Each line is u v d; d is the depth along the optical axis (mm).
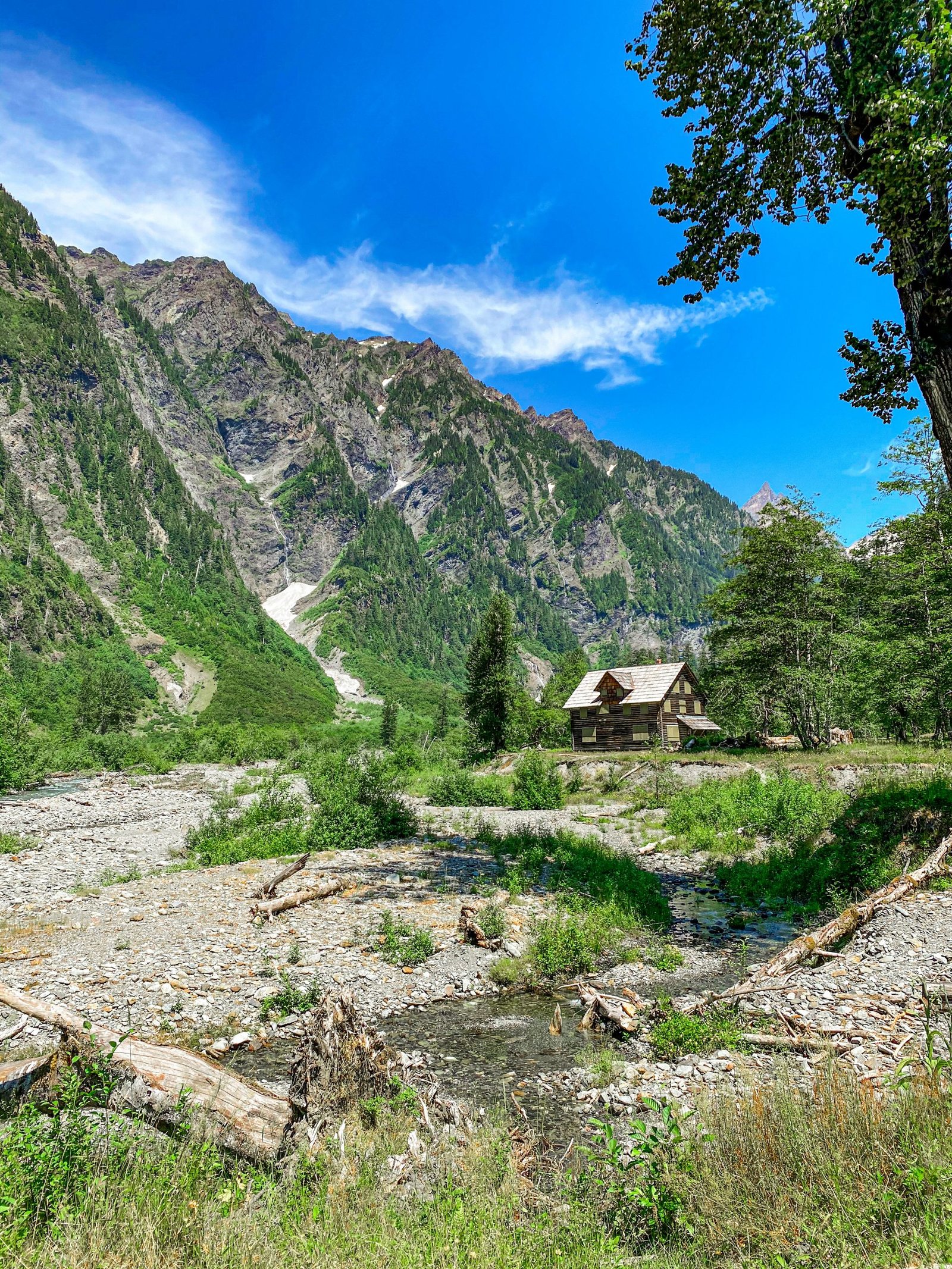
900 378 11398
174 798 35625
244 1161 4680
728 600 37812
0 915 12734
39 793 37469
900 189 8922
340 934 12125
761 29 10594
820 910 13367
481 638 53594
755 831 21000
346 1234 3582
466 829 22719
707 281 13258
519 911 13469
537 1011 9414
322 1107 5316
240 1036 8242
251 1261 3250
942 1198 3184
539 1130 6113
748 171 11867
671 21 11352
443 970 10828
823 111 10930
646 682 47625
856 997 8383
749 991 8758
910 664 28797
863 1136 3902
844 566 35094
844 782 24281
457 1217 3766
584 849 18734
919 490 30484
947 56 8141
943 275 9383
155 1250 3145
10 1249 2998
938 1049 6004
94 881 16578
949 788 14336
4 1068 4605
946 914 10219
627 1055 7840
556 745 62156
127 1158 3922
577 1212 4137
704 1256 3520
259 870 16281
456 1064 7707
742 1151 4121
